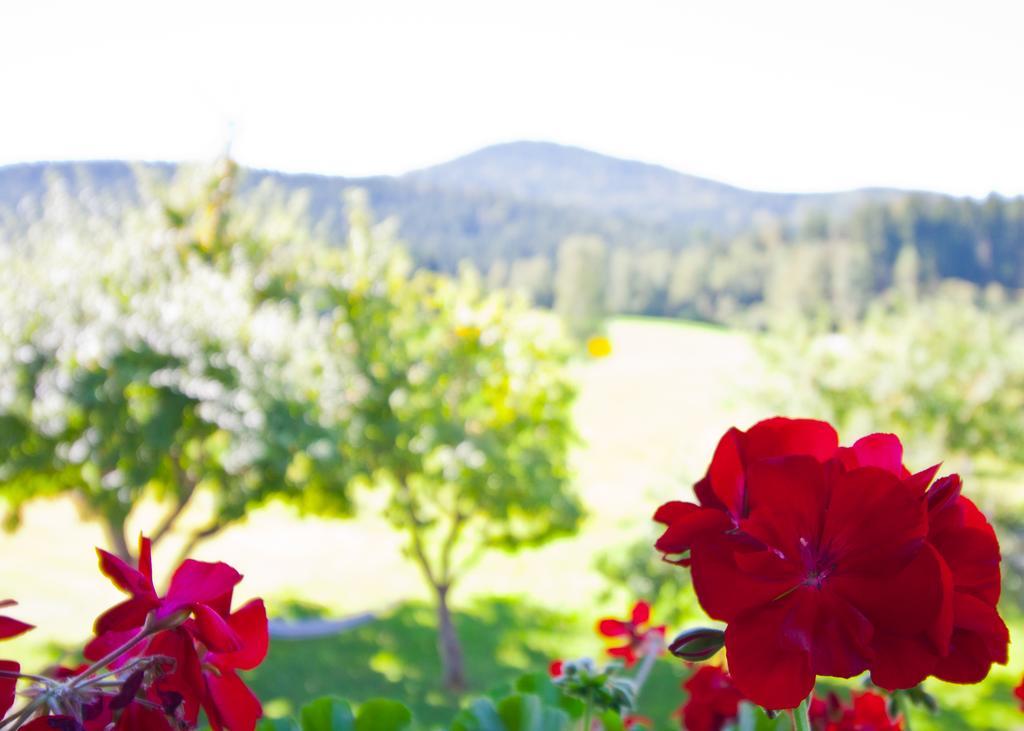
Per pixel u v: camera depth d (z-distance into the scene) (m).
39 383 9.52
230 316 10.31
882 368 12.05
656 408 34.81
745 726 1.19
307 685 13.61
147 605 0.67
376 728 1.13
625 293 60.28
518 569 19.88
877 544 0.65
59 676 0.74
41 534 19.27
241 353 10.13
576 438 13.42
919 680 0.64
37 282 10.05
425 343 12.42
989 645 0.66
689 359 45.91
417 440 12.21
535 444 12.99
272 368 10.20
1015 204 51.38
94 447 9.66
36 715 0.66
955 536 0.70
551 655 15.42
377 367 12.09
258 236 12.48
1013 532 11.71
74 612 15.20
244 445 9.96
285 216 12.73
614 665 1.18
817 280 53.34
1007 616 12.70
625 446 30.16
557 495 13.04
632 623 1.74
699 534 0.70
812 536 0.67
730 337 53.81
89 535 19.31
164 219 11.99
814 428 0.75
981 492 11.63
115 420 9.79
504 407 12.67
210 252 12.10
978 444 12.35
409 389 12.16
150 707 0.66
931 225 52.06
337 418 11.20
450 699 13.45
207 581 0.70
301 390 10.34
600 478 26.98
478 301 12.79
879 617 0.64
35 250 10.55
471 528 14.11
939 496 0.71
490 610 17.62
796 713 0.70
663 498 10.96
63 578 16.83
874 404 12.19
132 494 10.24
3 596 15.56
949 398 12.09
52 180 11.10
